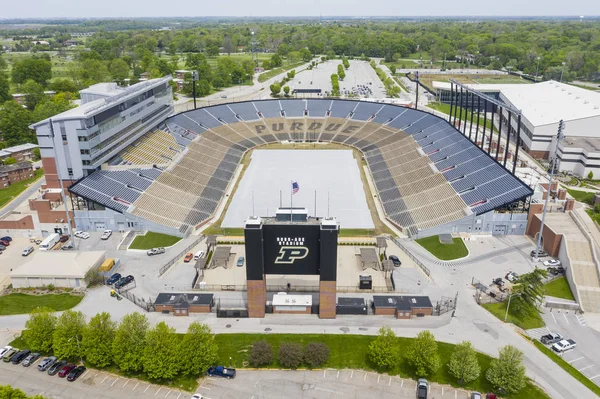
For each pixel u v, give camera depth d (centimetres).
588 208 14575
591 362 8406
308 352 8169
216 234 13212
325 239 8975
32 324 8344
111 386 7775
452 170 15488
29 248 12194
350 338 8912
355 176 17775
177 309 9594
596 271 10700
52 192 13650
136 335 7994
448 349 8575
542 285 10225
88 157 13525
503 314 9662
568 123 19338
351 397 7575
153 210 13662
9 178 17200
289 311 9731
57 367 8100
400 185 15962
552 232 11875
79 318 8400
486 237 13000
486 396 7581
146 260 11819
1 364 8275
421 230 13062
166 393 7650
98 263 11050
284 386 7806
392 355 7925
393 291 10494
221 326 9294
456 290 10538
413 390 7744
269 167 18700
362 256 11538
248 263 9169
